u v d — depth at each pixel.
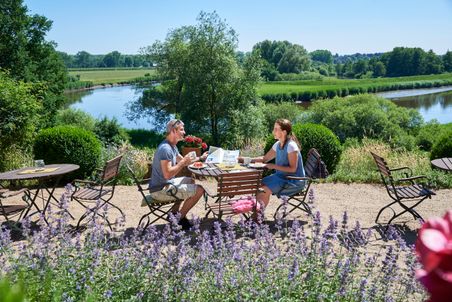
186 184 5.37
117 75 111.62
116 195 7.73
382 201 7.30
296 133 9.27
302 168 5.88
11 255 3.64
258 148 11.29
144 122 29.73
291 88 58.88
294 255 3.54
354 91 67.25
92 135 9.19
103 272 3.32
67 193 4.79
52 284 2.91
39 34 28.22
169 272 3.22
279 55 98.69
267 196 5.80
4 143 10.52
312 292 3.04
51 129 9.05
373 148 10.73
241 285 3.09
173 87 25.17
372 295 3.06
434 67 105.44
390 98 61.88
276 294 2.89
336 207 6.91
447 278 0.48
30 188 8.24
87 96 63.03
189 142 9.30
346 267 3.17
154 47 24.47
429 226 0.54
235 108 23.19
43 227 3.88
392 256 3.36
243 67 23.72
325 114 25.80
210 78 22.78
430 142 21.44
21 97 10.99
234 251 3.58
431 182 8.22
